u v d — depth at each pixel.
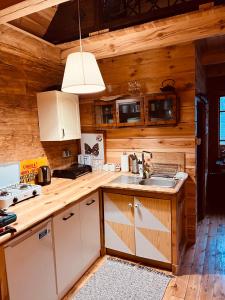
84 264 2.40
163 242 2.38
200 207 3.68
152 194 2.36
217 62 3.73
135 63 2.97
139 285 2.22
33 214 1.81
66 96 2.87
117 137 3.22
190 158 2.80
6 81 2.42
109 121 3.11
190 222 2.93
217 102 5.29
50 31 2.92
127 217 2.54
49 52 2.92
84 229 2.37
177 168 2.87
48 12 2.62
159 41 2.56
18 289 1.60
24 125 2.65
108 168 3.24
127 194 2.51
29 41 2.61
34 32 2.77
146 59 2.90
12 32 2.38
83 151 3.48
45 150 2.94
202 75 3.80
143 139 3.04
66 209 2.09
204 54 3.75
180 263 2.52
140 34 2.63
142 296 2.08
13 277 1.56
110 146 3.29
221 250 2.77
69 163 3.36
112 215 2.63
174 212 2.28
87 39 2.85
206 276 2.32
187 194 2.88
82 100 3.40
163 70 2.82
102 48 2.86
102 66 3.19
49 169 2.74
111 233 2.67
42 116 2.81
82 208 2.32
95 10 2.71
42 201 2.10
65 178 2.95
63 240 2.06
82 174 3.07
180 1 2.54
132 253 2.58
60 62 3.13
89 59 1.99
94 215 2.55
